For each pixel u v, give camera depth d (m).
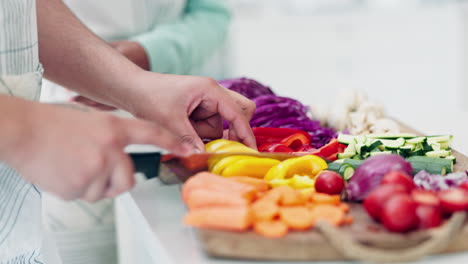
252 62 3.18
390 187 0.69
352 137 1.07
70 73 1.01
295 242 0.66
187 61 1.56
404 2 3.13
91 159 0.57
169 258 0.69
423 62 3.17
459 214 0.67
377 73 3.20
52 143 0.56
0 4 0.78
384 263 0.64
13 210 0.82
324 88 3.23
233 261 0.68
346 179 0.90
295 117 1.22
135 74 0.99
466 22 3.08
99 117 0.60
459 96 3.17
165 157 0.84
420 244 0.66
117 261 1.45
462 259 0.66
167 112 0.96
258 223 0.67
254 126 1.20
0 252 0.82
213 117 1.03
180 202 0.88
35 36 0.87
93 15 1.51
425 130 1.31
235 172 0.86
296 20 3.12
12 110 0.56
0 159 0.58
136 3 1.54
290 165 0.87
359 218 0.72
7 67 0.82
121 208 1.23
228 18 1.82
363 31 3.15
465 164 0.99
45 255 1.00
